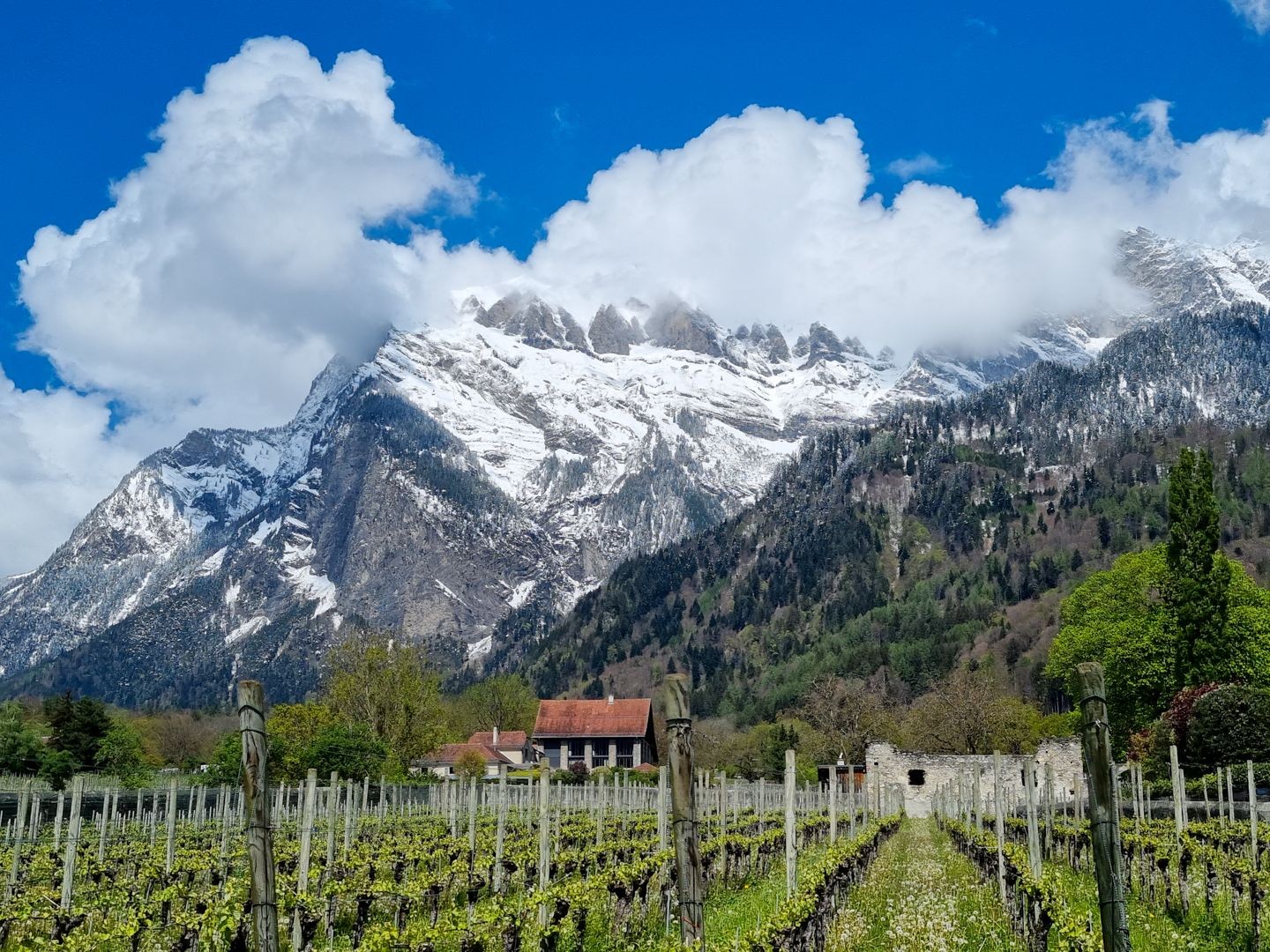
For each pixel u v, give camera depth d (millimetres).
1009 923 25500
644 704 166625
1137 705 69250
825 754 111375
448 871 28359
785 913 18844
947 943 22219
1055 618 185000
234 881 23484
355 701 87125
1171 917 27797
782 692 184000
